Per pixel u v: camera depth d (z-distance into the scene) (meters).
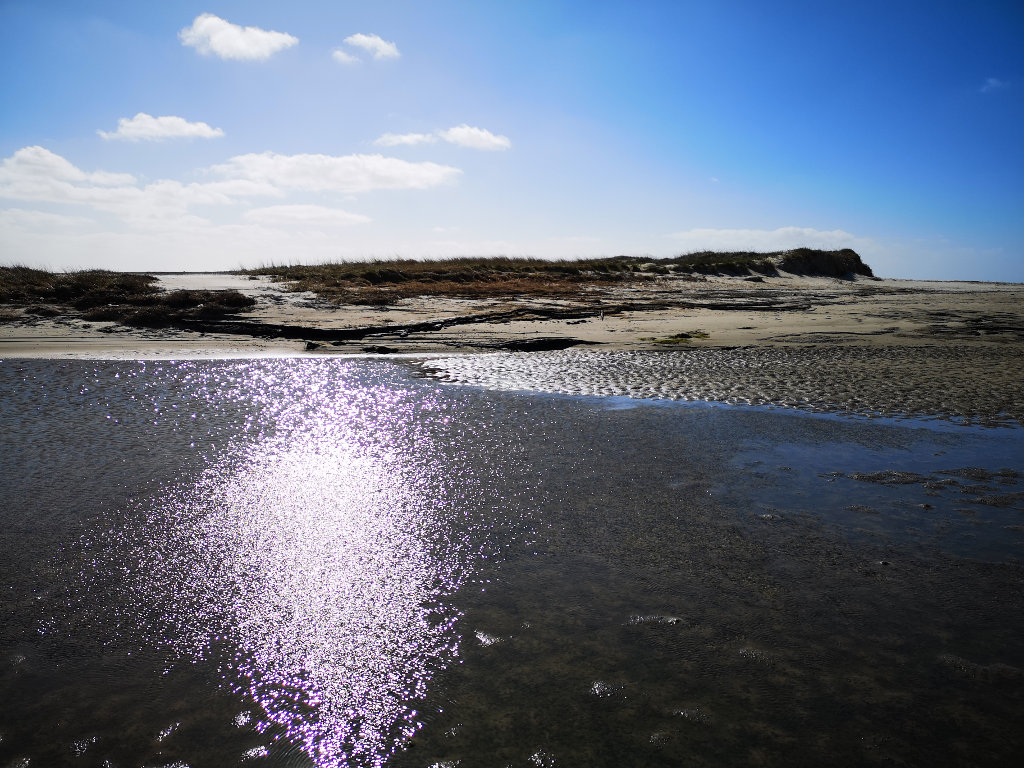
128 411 7.76
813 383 9.45
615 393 9.00
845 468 5.67
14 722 2.57
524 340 14.19
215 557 3.93
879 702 2.70
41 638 3.10
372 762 2.37
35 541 4.11
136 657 2.98
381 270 24.80
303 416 7.62
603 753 2.42
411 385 9.64
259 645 3.07
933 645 3.09
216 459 5.86
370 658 2.98
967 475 5.46
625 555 4.02
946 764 2.37
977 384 9.19
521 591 3.59
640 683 2.82
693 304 20.83
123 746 2.44
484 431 6.94
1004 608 3.41
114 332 14.73
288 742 2.47
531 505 4.81
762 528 4.41
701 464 5.78
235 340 14.45
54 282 19.52
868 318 17.80
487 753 2.42
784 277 33.06
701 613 3.37
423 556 3.98
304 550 4.05
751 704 2.69
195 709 2.65
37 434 6.64
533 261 33.72
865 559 3.96
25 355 12.02
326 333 14.95
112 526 4.35
